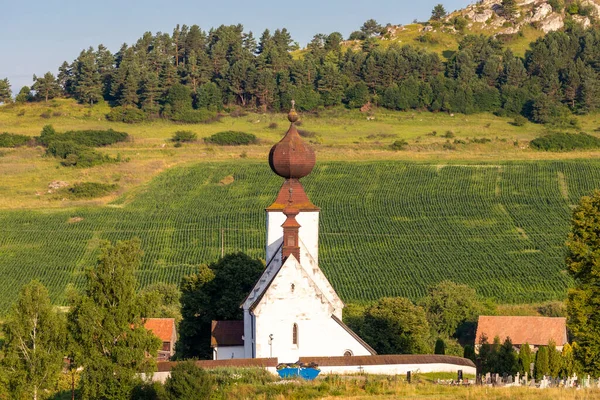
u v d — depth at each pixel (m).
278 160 135.75
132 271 111.38
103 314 107.38
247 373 107.19
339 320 119.12
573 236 119.25
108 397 104.62
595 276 116.88
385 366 113.25
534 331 169.75
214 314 145.00
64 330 109.00
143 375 108.81
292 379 106.56
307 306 117.56
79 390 110.75
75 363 107.38
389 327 152.88
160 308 176.88
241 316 144.38
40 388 107.88
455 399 93.69
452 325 182.50
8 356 107.25
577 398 91.44
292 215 123.44
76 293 110.06
